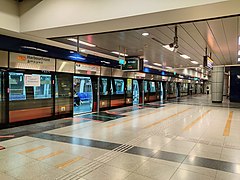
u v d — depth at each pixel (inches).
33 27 171.2
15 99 245.4
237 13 124.3
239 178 118.6
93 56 365.4
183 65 557.0
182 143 188.1
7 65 229.8
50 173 122.8
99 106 401.4
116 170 128.0
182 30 211.5
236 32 218.7
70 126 257.9
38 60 264.7
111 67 420.2
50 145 177.2
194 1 112.7
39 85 272.7
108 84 426.9
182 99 786.8
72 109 332.2
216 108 486.6
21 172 123.8
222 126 269.3
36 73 266.5
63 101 314.7
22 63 245.0
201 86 1524.4
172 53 354.6
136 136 211.9
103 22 143.4
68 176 119.3
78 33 178.7
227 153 161.3
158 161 143.2
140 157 150.7
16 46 228.7
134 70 373.7
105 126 261.3
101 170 127.8
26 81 255.4
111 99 439.5
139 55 378.6
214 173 124.7
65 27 158.2
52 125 261.7
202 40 256.7
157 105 538.3
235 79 701.3
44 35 188.4
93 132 227.6
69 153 157.6
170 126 266.7
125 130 239.9
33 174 121.3
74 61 324.2
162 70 684.7
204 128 256.1
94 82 394.0
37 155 152.5
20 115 252.5
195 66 586.9
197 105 554.6
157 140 197.6
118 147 174.1
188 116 354.9
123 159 146.4
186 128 255.0
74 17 150.5
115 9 134.6
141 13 127.0
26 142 185.2
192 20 139.1
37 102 273.4
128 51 336.8
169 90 794.2
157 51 334.6
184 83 1003.3
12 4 173.3
